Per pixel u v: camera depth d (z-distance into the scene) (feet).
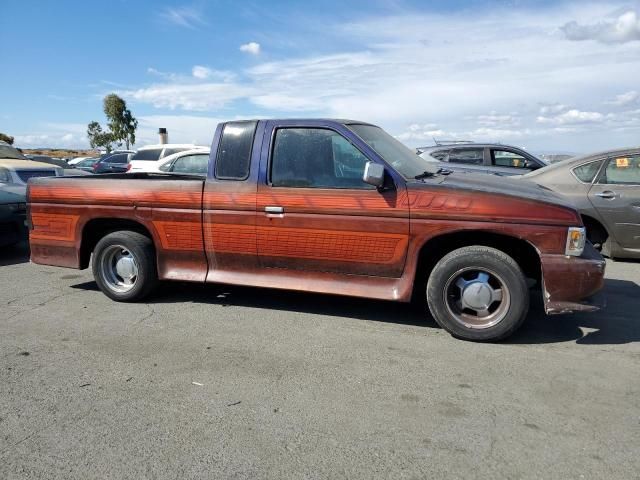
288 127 15.33
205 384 11.50
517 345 13.70
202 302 17.69
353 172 14.64
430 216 13.76
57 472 8.46
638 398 10.79
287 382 11.59
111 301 17.87
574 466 8.52
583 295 13.12
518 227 13.21
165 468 8.55
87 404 10.64
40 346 13.74
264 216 15.28
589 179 23.56
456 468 8.50
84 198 17.60
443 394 11.00
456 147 34.88
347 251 14.66
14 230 25.98
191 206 16.16
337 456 8.84
